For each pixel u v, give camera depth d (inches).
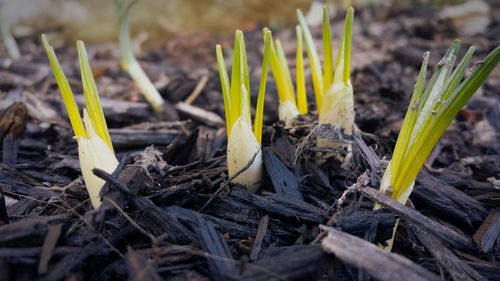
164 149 11.3
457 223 9.3
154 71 15.7
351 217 8.5
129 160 9.5
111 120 12.6
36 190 9.8
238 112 8.9
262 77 8.9
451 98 8.1
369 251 7.6
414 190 9.5
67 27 22.2
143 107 13.0
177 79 14.1
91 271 8.1
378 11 21.1
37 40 20.1
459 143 11.9
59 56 17.6
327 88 9.6
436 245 8.4
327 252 7.7
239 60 8.6
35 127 11.9
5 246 7.9
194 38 20.1
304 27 10.0
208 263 8.0
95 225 8.1
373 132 11.3
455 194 9.5
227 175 9.5
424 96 8.4
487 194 9.8
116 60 17.1
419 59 15.2
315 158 9.8
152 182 9.0
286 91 10.3
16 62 15.0
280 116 10.5
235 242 8.5
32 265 7.8
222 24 23.6
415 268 7.5
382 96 13.4
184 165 10.3
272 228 8.7
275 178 9.3
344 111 9.6
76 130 8.6
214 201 9.0
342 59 9.4
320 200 9.2
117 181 8.3
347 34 9.2
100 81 14.7
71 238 8.1
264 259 7.8
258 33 20.9
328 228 7.9
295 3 26.5
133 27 23.1
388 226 8.4
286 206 8.9
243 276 7.6
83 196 9.1
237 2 26.4
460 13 18.7
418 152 8.4
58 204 9.3
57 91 13.8
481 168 11.0
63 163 10.6
